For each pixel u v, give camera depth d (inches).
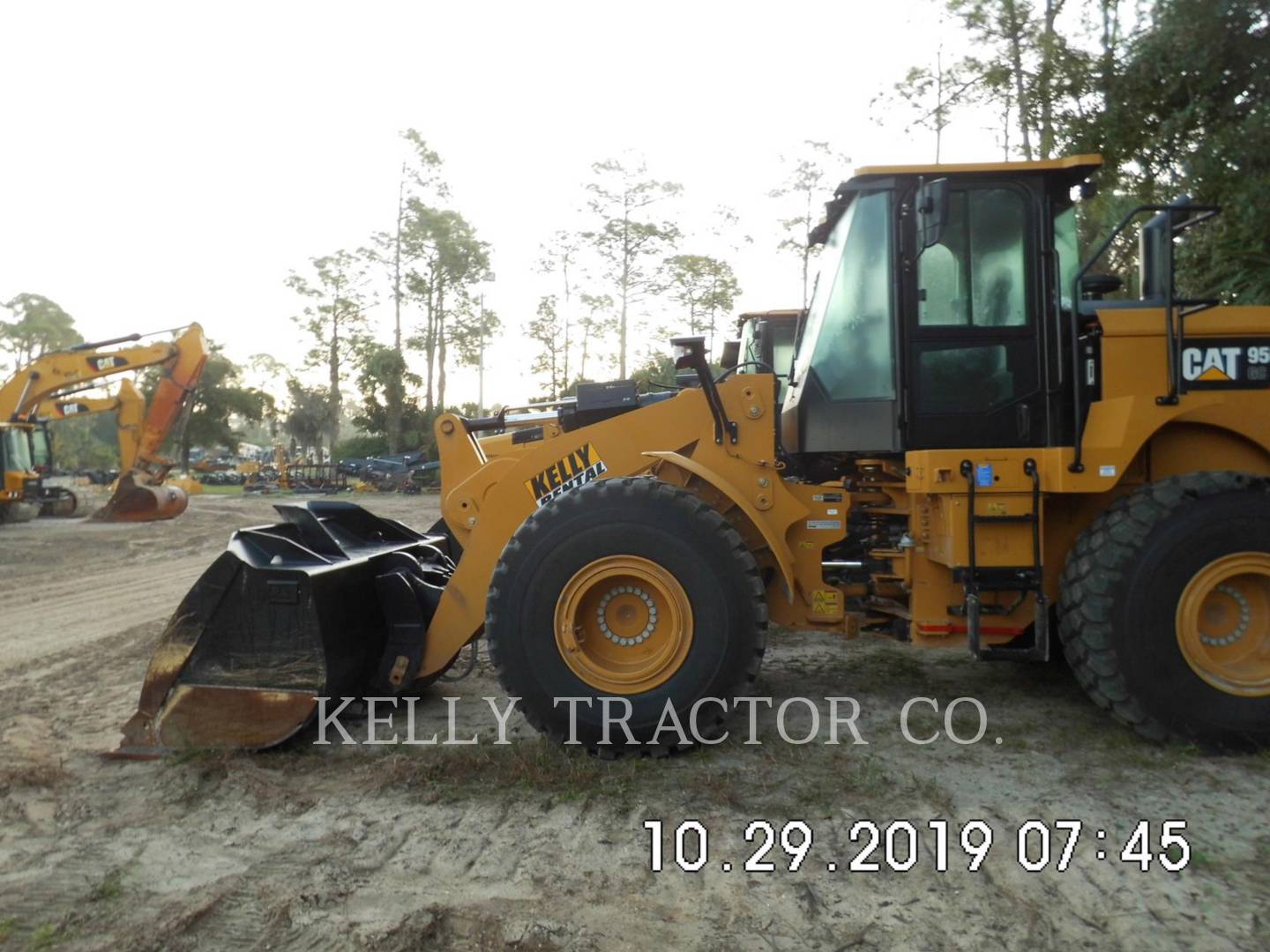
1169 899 107.6
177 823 131.6
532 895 110.7
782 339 269.3
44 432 783.1
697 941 100.3
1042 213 167.8
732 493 162.2
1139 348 158.9
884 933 101.9
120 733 172.6
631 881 113.9
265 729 155.3
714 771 146.6
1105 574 151.2
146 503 719.1
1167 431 164.6
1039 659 156.0
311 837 126.8
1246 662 153.9
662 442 170.2
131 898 110.3
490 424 207.8
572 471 170.6
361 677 168.2
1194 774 142.9
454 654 173.0
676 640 152.1
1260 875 112.6
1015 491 157.2
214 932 103.0
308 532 174.6
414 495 1160.8
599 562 152.8
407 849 122.8
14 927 104.3
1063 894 109.3
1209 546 149.0
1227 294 325.7
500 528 171.6
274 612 156.1
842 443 173.3
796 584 169.2
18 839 127.1
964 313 168.9
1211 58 343.0
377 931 102.3
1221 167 333.1
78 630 287.6
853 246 173.3
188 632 158.2
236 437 2124.8
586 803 136.3
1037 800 134.8
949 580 164.4
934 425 168.2
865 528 185.8
